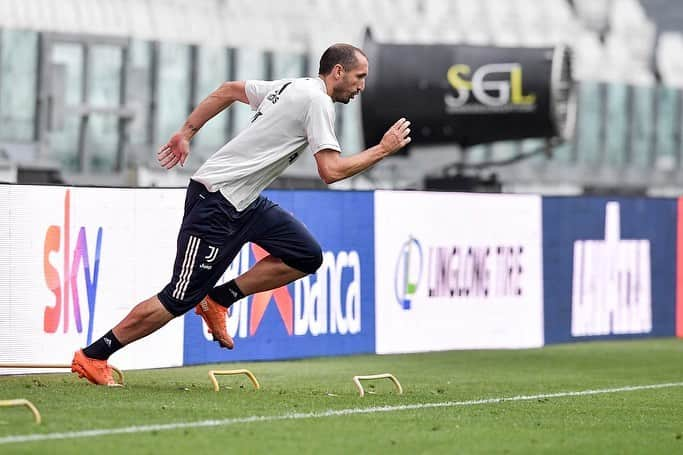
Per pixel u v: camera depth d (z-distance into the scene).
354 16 84.69
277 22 82.50
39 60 66.69
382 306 37.44
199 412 21.70
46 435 18.44
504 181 78.75
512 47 54.59
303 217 35.28
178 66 73.06
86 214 29.50
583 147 85.00
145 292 30.73
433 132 55.59
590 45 92.69
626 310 45.12
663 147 90.25
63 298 29.05
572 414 23.80
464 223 39.66
